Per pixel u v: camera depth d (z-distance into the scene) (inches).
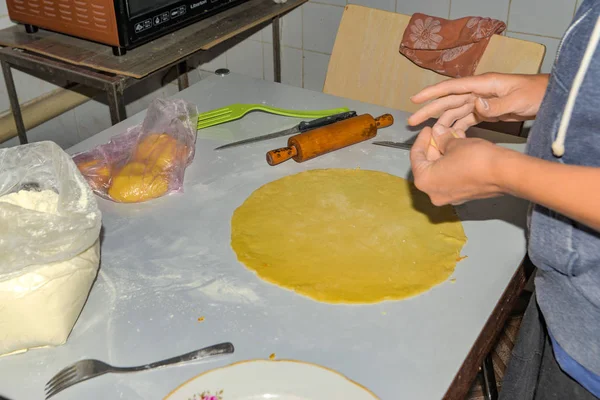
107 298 30.5
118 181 38.2
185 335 28.3
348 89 62.8
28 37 63.0
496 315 30.2
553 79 25.3
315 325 28.7
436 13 69.6
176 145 40.6
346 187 39.4
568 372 28.8
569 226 25.5
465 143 26.9
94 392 25.7
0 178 31.4
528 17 64.3
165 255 33.5
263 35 82.2
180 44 60.8
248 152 43.4
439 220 36.2
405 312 29.4
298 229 35.4
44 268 26.2
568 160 25.3
